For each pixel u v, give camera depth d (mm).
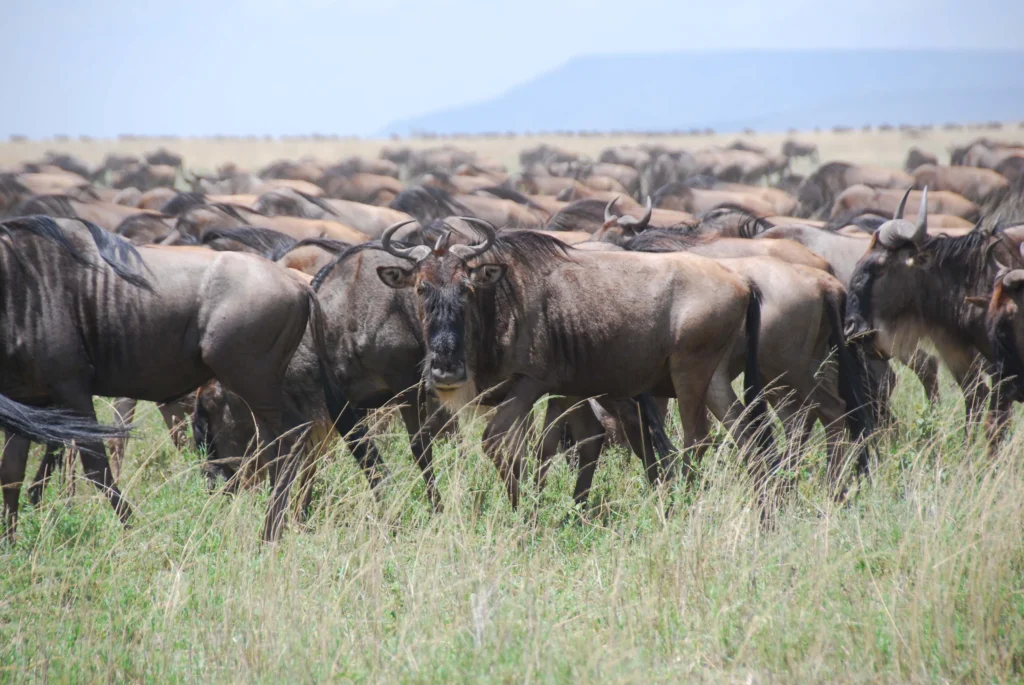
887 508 23406
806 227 39500
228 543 22219
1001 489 21938
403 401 29000
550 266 26531
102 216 65750
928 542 20422
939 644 17625
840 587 19719
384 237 26625
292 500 25062
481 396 26484
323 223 52562
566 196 104312
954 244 32281
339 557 21531
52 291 24531
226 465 29922
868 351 33156
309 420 28719
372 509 23859
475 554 21141
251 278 25391
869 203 86500
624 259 26797
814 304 29391
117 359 25078
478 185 117312
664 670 17578
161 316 24938
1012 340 28281
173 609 19406
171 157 196250
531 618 18625
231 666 17781
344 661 17734
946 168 113375
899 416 34156
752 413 27797
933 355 35688
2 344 24375
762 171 179500
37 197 64812
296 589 19453
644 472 28734
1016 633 17844
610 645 17844
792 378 29562
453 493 22562
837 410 30531
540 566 21547
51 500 25922
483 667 17266
